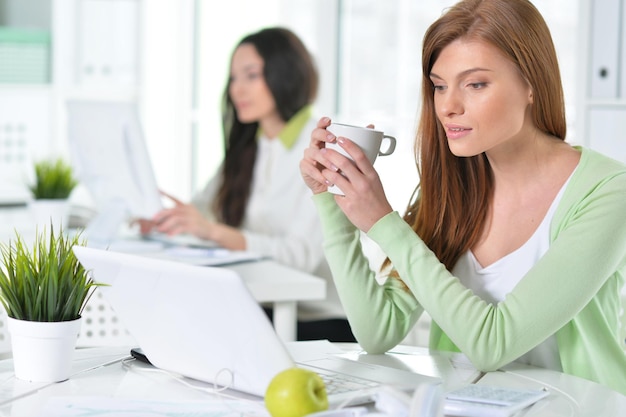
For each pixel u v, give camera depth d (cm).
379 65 460
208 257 315
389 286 208
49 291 167
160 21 567
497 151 198
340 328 347
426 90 201
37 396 160
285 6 515
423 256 186
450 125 187
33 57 531
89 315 275
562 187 196
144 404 154
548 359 199
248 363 155
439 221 207
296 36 386
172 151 575
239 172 390
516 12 184
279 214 379
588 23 344
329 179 188
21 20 578
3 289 169
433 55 192
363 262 204
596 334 194
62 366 169
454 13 187
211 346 159
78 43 543
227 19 554
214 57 564
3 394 161
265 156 388
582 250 181
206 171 575
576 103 347
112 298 171
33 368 168
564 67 377
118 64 555
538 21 187
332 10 481
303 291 279
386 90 456
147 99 567
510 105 185
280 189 380
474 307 181
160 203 350
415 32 439
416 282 185
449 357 200
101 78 551
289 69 379
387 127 455
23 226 399
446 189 205
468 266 206
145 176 345
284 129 382
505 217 203
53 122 536
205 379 165
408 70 444
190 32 572
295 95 382
